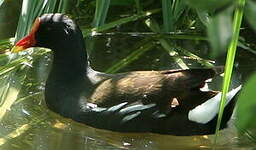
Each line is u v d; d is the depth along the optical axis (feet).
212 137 17.70
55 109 19.19
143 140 17.65
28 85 21.09
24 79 21.47
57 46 19.92
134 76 18.49
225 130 17.98
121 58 23.27
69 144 17.20
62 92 19.22
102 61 23.02
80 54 19.70
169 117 17.49
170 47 23.79
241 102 4.25
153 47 24.21
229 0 4.13
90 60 23.06
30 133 17.83
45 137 17.61
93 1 27.53
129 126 17.71
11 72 21.65
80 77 19.39
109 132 17.98
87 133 17.98
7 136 17.52
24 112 19.25
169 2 24.64
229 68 8.63
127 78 18.45
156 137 17.78
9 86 20.67
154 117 17.51
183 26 25.81
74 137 17.67
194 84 17.63
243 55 23.48
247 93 4.21
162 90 17.71
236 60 23.02
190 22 26.02
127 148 17.12
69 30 19.84
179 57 22.99
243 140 17.34
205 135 17.70
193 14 25.94
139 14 25.86
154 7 27.02
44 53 23.50
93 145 17.21
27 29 21.85
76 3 27.61
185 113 17.43
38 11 22.44
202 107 17.30
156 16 26.61
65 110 18.81
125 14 27.04
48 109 19.52
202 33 25.05
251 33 24.97
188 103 17.52
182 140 17.60
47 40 20.24
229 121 18.21
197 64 22.63
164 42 24.21
